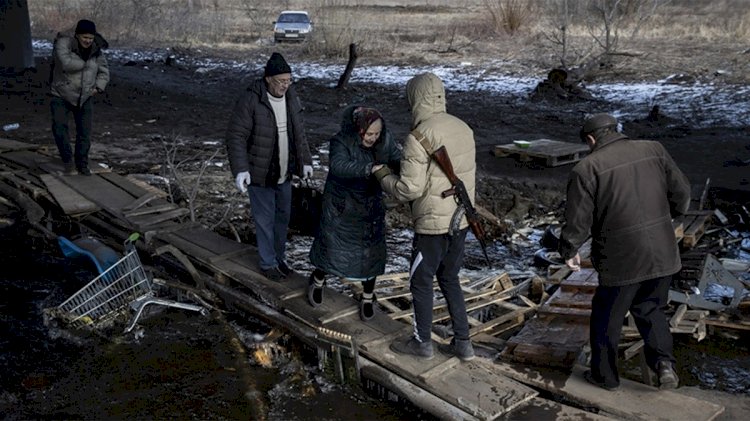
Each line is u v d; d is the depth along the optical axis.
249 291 6.39
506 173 10.55
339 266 5.18
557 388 4.68
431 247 4.65
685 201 4.39
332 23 27.12
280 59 5.50
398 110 15.69
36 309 6.30
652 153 4.36
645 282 4.46
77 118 8.96
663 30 26.94
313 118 14.81
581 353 5.11
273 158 5.71
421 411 4.75
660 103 15.82
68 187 8.69
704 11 32.78
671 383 4.46
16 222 8.25
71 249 7.10
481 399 4.53
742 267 6.98
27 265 7.23
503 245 8.09
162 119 14.30
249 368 5.40
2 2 18.53
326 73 20.95
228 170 10.55
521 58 22.69
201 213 8.74
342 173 4.86
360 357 5.11
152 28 29.53
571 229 4.37
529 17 28.11
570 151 10.96
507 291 6.45
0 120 13.49
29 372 5.33
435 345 5.16
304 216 6.90
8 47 18.73
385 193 5.08
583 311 5.69
